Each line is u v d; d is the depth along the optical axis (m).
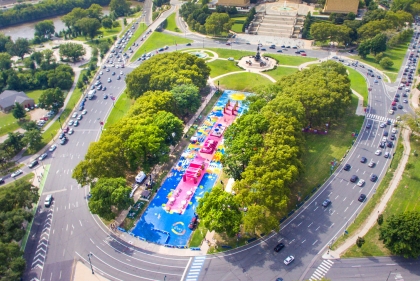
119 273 176.25
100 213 192.00
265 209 181.38
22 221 185.38
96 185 199.00
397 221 174.88
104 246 190.38
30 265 180.50
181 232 197.50
